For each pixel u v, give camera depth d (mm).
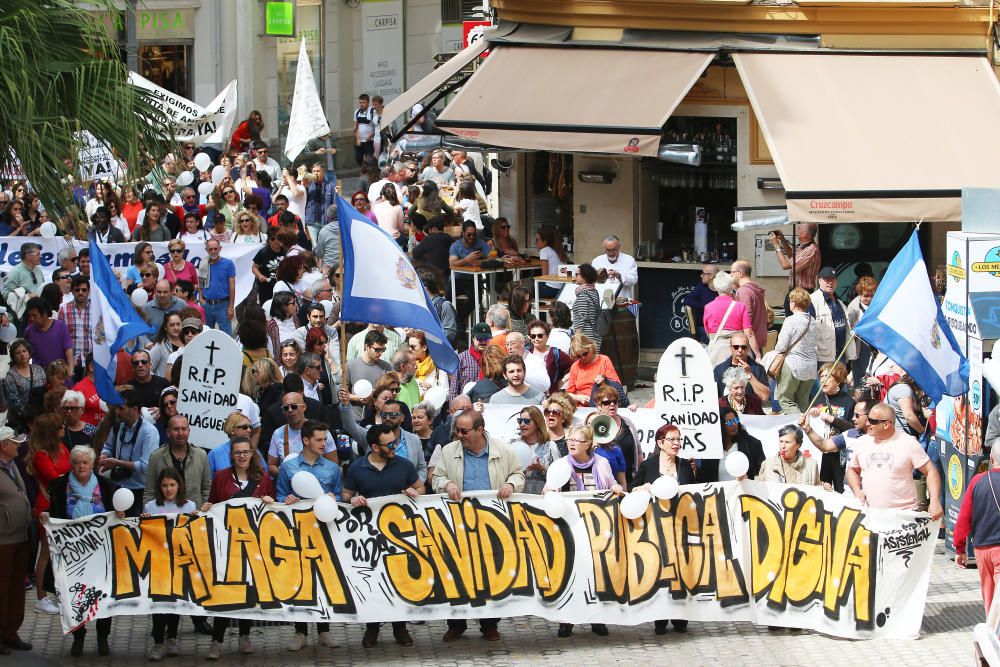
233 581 14070
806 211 22312
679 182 25984
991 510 13969
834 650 14086
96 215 25625
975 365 16453
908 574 14352
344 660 14047
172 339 19031
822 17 24641
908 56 24703
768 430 17266
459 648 14406
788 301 22312
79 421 15977
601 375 18062
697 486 14609
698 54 24547
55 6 15523
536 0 25641
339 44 49656
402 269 16328
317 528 14250
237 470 14938
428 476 15438
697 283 25484
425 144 38312
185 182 29578
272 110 47281
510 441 17109
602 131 23406
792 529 14594
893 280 16031
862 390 17766
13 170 15344
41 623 15148
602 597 14430
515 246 27141
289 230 24562
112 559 13961
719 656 13992
